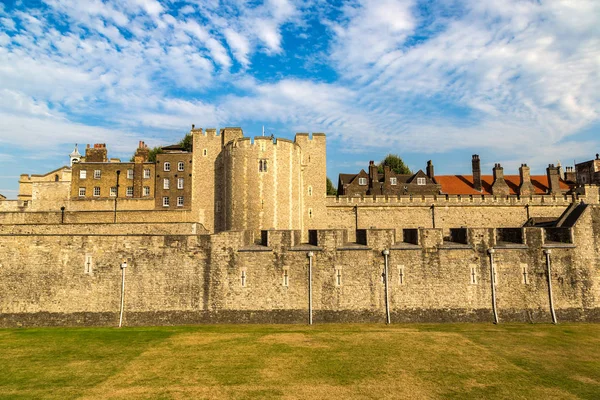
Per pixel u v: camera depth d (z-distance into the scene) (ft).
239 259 79.97
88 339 68.13
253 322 77.92
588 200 152.56
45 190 152.56
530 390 47.78
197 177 145.69
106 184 155.22
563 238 81.15
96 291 79.25
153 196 153.69
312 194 145.79
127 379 51.21
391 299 78.74
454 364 55.83
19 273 79.66
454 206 149.48
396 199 148.36
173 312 78.59
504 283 79.15
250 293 79.15
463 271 79.41
